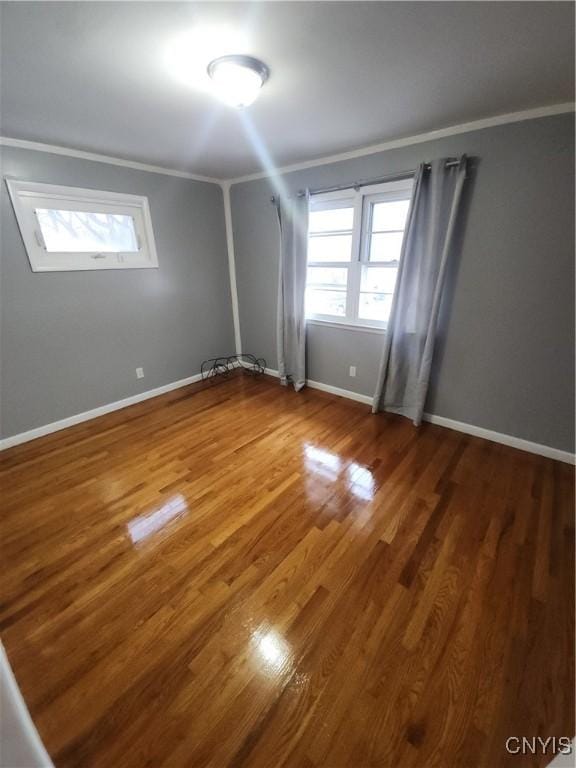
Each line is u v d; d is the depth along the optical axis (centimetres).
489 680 113
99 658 121
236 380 398
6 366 251
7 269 241
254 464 233
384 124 211
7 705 50
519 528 174
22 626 131
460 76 154
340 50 133
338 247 307
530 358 225
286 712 106
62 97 168
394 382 290
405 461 233
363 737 100
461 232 229
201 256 368
